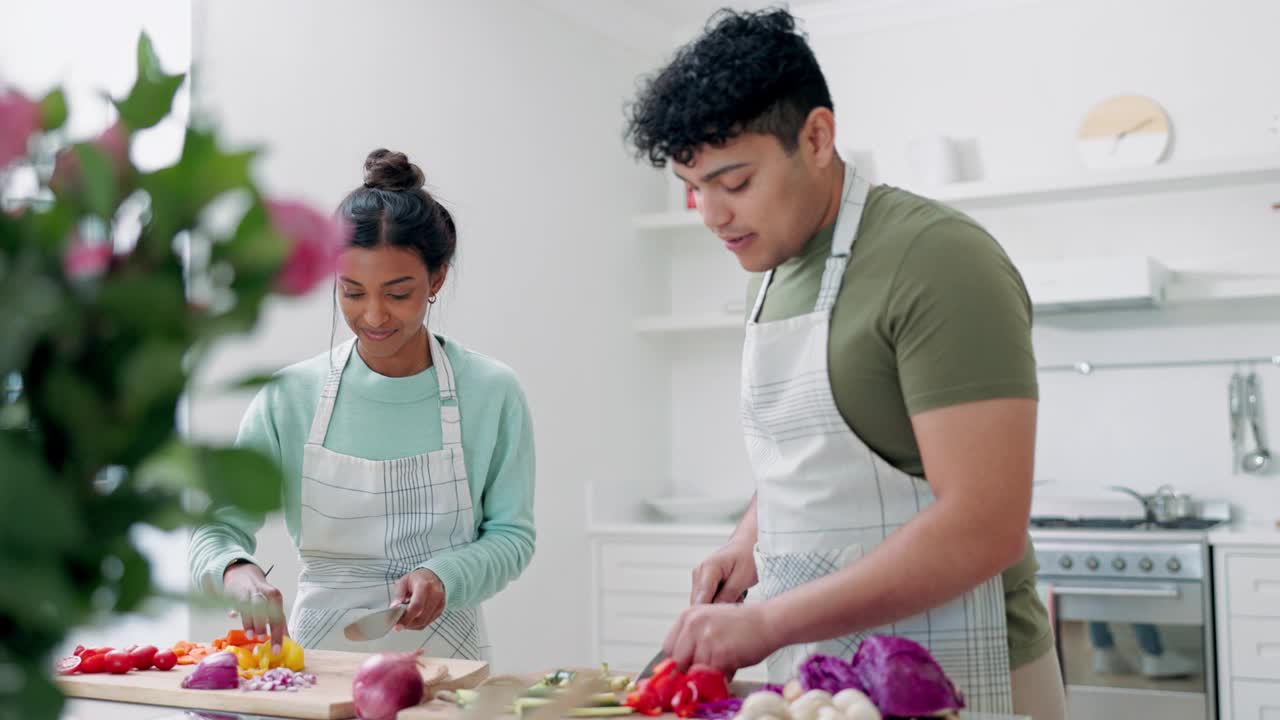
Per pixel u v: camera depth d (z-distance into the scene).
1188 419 4.18
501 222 4.08
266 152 0.78
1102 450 4.28
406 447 2.14
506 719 1.33
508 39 4.14
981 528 1.29
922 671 1.16
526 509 2.23
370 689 1.45
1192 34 4.21
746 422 1.62
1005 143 4.46
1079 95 4.36
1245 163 3.88
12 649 0.71
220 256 0.75
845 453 1.47
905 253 1.39
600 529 4.41
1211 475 4.15
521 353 4.15
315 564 2.14
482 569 2.03
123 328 0.73
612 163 4.67
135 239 0.76
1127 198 4.26
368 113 3.56
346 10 3.50
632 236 4.78
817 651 1.48
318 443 2.12
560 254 4.36
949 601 1.35
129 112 0.80
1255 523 4.00
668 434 4.98
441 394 2.17
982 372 1.31
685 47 1.45
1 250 0.70
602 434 4.55
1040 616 1.59
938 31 4.57
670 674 1.36
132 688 1.64
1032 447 1.33
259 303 0.77
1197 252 4.17
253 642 1.80
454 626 2.09
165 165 0.75
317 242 0.77
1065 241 4.34
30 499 0.65
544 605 4.22
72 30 3.15
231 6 3.14
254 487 0.74
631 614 4.38
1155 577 3.67
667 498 4.90
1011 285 1.37
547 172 4.31
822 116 1.42
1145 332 4.24
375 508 2.11
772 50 1.38
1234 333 4.14
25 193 0.77
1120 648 3.70
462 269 3.90
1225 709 3.61
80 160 0.72
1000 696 1.44
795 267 1.56
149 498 0.76
